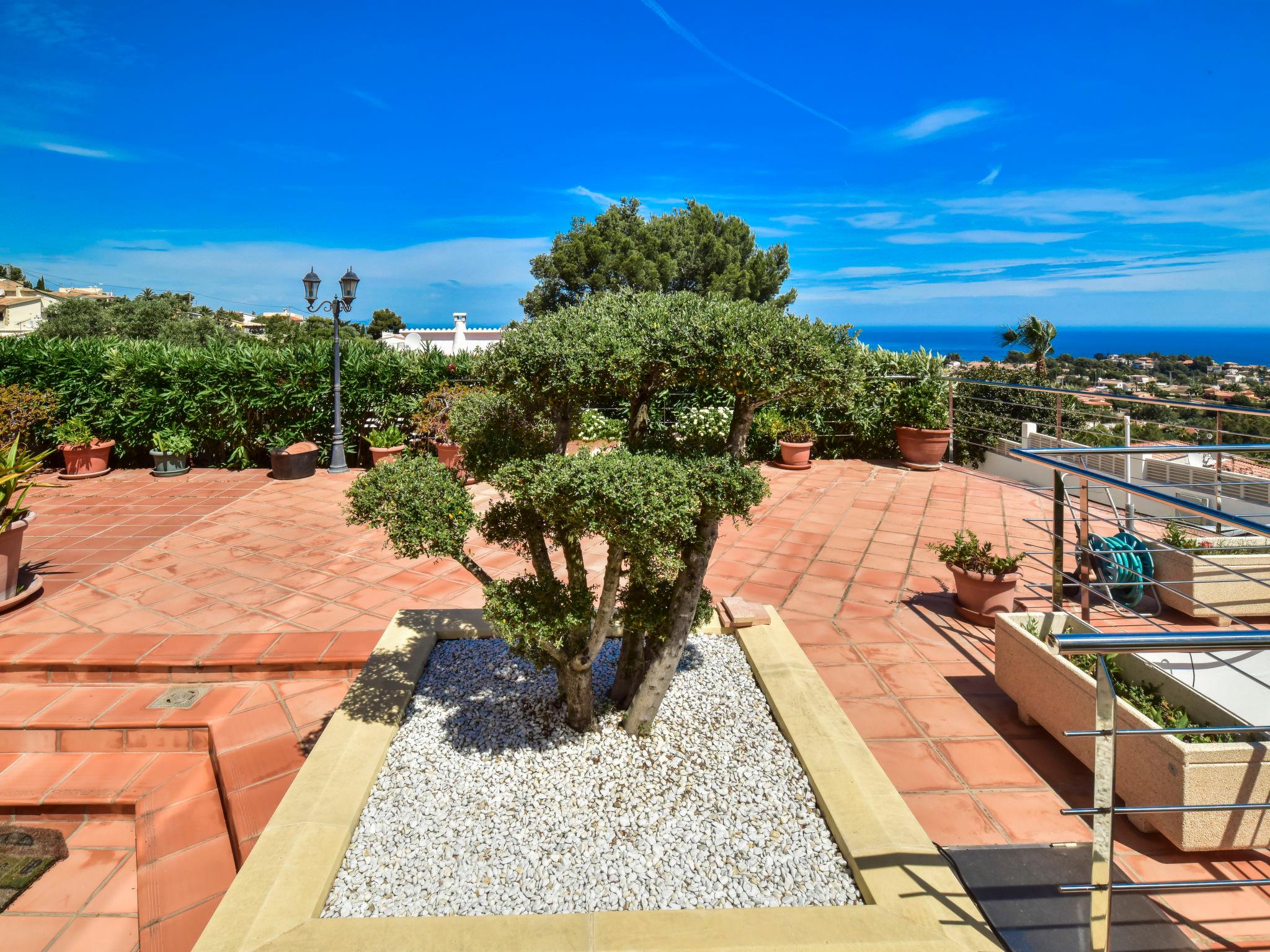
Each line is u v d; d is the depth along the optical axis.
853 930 2.37
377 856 2.84
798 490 9.31
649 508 2.59
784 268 24.52
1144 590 5.26
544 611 3.17
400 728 3.71
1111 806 1.96
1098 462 8.60
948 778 3.30
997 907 2.49
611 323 3.00
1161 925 2.42
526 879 2.72
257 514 8.43
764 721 3.74
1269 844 2.62
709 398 10.47
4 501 5.51
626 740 3.54
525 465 2.90
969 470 10.52
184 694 4.54
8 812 3.82
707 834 2.95
